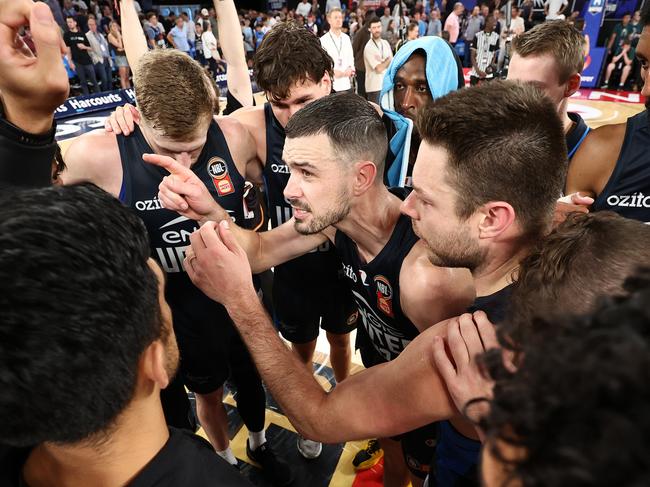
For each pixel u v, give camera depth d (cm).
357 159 101
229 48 216
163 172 137
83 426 43
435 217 78
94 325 40
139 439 50
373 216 108
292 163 103
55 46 69
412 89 183
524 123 68
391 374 75
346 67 596
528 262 63
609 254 53
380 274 112
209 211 115
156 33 969
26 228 39
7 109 72
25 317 37
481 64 845
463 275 95
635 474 18
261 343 92
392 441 142
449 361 64
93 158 136
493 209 73
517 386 27
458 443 83
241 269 92
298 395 85
